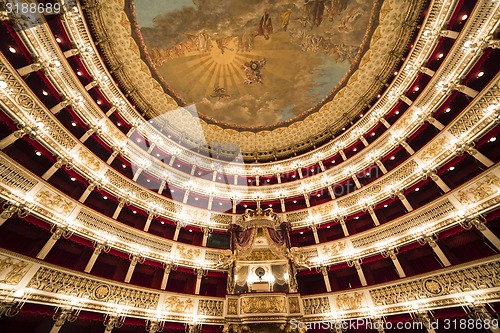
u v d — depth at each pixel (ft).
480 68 42.88
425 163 48.26
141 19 56.18
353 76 66.85
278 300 44.24
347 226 60.85
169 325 45.14
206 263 55.52
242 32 60.08
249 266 52.34
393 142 56.65
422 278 40.75
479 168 44.57
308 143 80.94
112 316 40.63
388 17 55.67
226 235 63.93
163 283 50.72
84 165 48.73
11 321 36.55
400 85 58.80
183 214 61.87
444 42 49.98
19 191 36.50
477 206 38.29
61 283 37.55
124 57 61.26
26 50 41.04
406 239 46.19
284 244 54.24
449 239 45.75
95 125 53.62
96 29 54.90
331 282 55.88
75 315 37.40
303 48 62.69
